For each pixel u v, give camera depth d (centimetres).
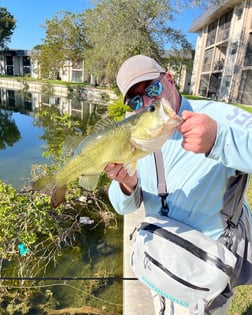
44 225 388
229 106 137
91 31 2177
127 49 1914
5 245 358
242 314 211
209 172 131
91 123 1412
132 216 344
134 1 1869
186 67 2756
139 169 155
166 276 133
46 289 322
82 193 492
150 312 212
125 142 127
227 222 133
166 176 142
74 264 367
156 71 145
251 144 103
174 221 141
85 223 453
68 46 3259
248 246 138
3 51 5353
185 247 132
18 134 1173
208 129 101
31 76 4978
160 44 2030
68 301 306
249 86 1917
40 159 821
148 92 146
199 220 137
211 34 2555
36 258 370
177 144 137
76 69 3934
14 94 3086
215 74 2456
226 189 132
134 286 238
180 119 106
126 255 279
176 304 141
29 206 385
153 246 139
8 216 365
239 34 1912
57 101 2569
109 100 2423
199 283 128
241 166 106
